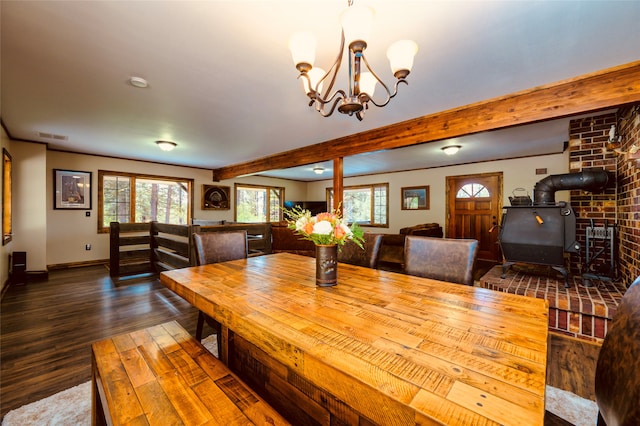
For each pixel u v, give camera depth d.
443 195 6.69
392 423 0.64
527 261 2.81
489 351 0.82
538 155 5.39
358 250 2.22
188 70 2.16
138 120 3.32
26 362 1.99
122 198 5.79
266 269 1.91
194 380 1.10
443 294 1.35
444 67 2.08
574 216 2.58
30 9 1.49
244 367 1.49
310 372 0.81
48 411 1.51
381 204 7.99
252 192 8.31
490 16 1.54
